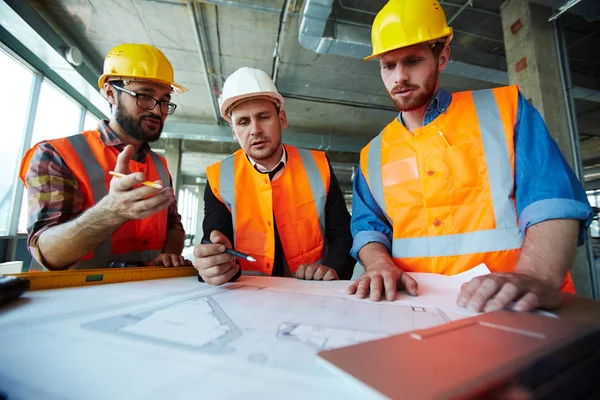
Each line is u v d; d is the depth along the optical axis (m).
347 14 3.12
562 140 2.63
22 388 0.26
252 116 1.09
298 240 1.20
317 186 1.25
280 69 4.26
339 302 0.56
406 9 0.79
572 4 2.60
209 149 7.87
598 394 0.25
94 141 1.14
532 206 0.65
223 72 4.31
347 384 0.26
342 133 6.84
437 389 0.21
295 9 2.96
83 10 3.12
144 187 0.69
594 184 10.38
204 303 0.55
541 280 0.53
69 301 0.55
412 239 0.87
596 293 2.58
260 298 0.59
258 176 1.20
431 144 0.86
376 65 4.15
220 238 0.76
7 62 3.20
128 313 0.48
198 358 0.31
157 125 1.22
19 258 3.48
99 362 0.30
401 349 0.29
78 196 1.01
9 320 0.43
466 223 0.80
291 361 0.31
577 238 0.60
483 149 0.79
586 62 3.98
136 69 1.12
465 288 0.53
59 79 3.94
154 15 3.19
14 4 2.68
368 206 1.00
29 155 1.00
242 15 3.19
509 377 0.22
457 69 3.46
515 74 2.88
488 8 3.07
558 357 0.26
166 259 1.00
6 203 3.33
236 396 0.24
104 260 1.07
